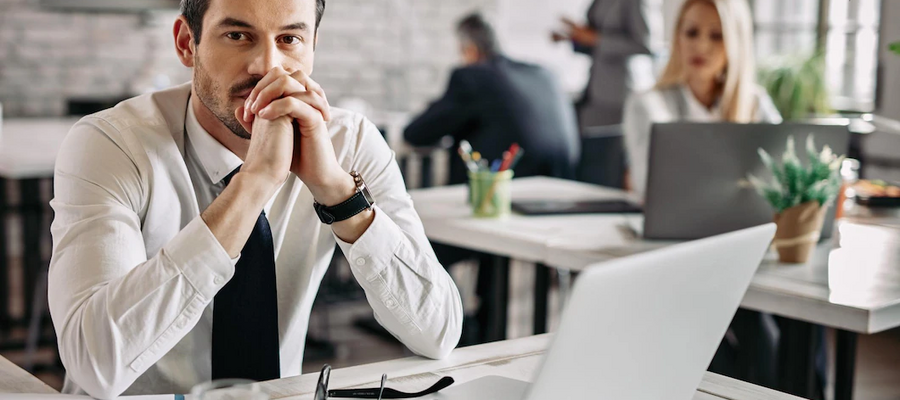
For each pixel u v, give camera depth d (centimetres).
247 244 134
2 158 323
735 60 284
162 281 117
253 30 130
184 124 143
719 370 238
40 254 392
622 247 208
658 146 206
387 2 575
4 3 473
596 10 541
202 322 139
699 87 289
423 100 593
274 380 123
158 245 139
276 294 136
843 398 209
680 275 90
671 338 93
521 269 488
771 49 523
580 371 85
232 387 94
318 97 129
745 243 97
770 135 206
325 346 368
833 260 200
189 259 118
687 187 209
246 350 134
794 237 195
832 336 351
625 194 285
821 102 430
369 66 576
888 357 359
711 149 206
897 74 427
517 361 134
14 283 436
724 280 97
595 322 82
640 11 528
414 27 584
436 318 136
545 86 397
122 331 116
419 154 442
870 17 464
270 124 127
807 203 193
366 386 122
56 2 481
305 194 149
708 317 98
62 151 135
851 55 475
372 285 134
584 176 379
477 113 393
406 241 137
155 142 137
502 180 241
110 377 117
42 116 488
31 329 332
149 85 509
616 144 378
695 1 284
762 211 210
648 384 94
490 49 407
